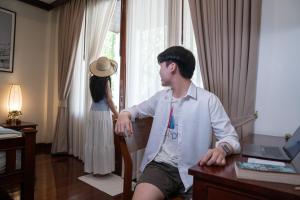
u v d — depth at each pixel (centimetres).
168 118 128
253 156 95
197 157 122
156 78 226
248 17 158
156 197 104
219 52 170
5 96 334
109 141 251
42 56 377
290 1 148
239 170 68
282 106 151
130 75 249
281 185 63
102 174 252
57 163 305
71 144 341
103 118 248
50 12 380
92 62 276
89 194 214
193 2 182
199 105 124
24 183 158
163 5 224
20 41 349
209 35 175
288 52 149
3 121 331
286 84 150
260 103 159
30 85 363
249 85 158
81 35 329
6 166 150
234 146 97
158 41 225
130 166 124
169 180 113
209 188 72
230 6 164
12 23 338
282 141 133
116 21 289
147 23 236
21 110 345
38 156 338
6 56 332
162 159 122
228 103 167
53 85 381
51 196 208
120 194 215
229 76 166
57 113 357
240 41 161
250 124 159
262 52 158
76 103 333
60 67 350
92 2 314
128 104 249
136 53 245
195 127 123
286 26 150
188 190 114
